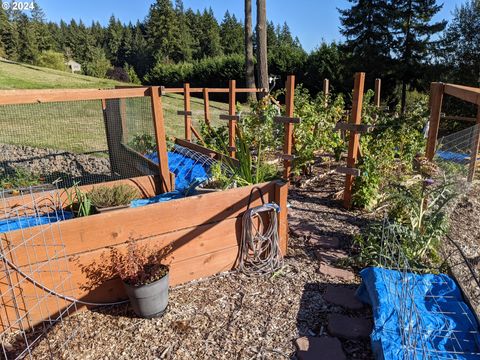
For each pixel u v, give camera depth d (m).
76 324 2.52
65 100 3.41
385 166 5.14
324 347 2.31
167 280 2.58
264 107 6.62
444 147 5.62
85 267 2.57
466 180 4.43
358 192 4.45
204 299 2.79
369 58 21.92
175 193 4.28
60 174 6.03
